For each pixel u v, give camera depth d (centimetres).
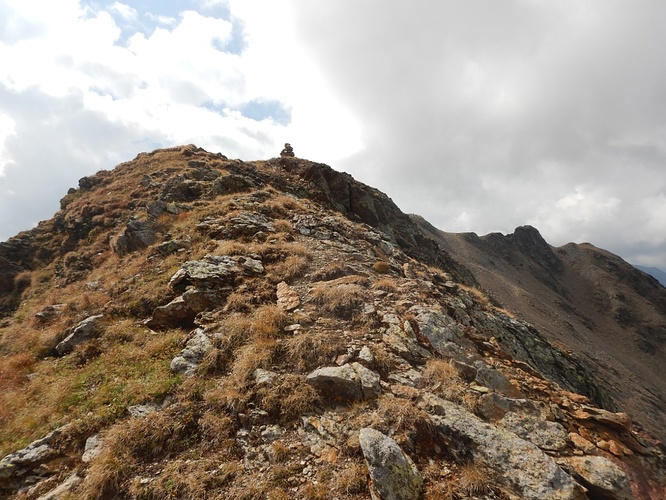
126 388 881
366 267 1634
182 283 1380
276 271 1456
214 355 939
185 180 2881
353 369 836
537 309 12838
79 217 3164
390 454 586
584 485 603
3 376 1091
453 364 884
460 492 571
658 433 5906
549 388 912
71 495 618
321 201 3606
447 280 2169
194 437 726
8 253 3052
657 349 15875
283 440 693
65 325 1343
